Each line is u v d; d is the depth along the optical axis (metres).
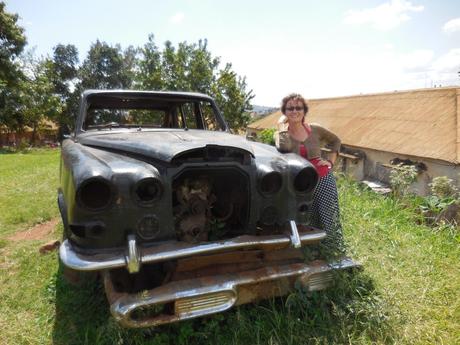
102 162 2.24
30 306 2.87
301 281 2.65
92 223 2.08
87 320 2.62
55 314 2.75
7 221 4.96
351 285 2.82
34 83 29.89
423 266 3.51
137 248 2.10
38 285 3.19
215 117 4.13
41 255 3.79
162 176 2.27
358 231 4.20
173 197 2.57
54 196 6.42
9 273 3.43
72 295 2.89
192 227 2.48
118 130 3.49
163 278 2.54
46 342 2.44
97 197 2.16
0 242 4.12
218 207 2.84
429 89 9.31
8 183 7.98
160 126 4.59
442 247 4.00
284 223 2.64
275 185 2.58
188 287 2.27
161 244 2.23
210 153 2.43
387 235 4.21
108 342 2.34
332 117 11.38
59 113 32.12
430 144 6.89
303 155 3.24
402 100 9.75
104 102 3.99
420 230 4.51
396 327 2.57
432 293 3.02
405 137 7.67
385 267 3.40
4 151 23.17
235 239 2.37
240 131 16.06
